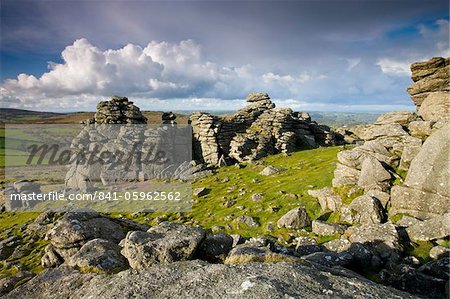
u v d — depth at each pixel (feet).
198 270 42.65
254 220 145.48
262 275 39.17
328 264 62.95
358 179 125.49
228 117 380.17
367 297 35.04
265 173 255.29
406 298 36.40
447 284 52.34
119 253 59.98
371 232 80.33
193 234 55.83
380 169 113.39
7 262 151.53
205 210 193.36
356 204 107.76
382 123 144.46
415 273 56.29
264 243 65.26
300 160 282.97
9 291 52.54
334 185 135.54
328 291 35.68
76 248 78.84
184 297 36.45
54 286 48.03
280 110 387.75
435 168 89.30
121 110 359.46
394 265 64.28
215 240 58.70
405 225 84.94
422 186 90.43
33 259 150.51
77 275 50.08
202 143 351.67
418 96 173.47
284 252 65.10
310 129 407.64
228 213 173.47
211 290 37.04
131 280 42.24
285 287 36.04
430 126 118.93
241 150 334.65
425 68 170.30
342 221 108.47
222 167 322.75
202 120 355.56
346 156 133.28
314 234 106.11
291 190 178.50
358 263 66.44
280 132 365.61
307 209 137.39
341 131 467.93
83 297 41.63
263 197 180.34
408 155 112.47
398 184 106.73
